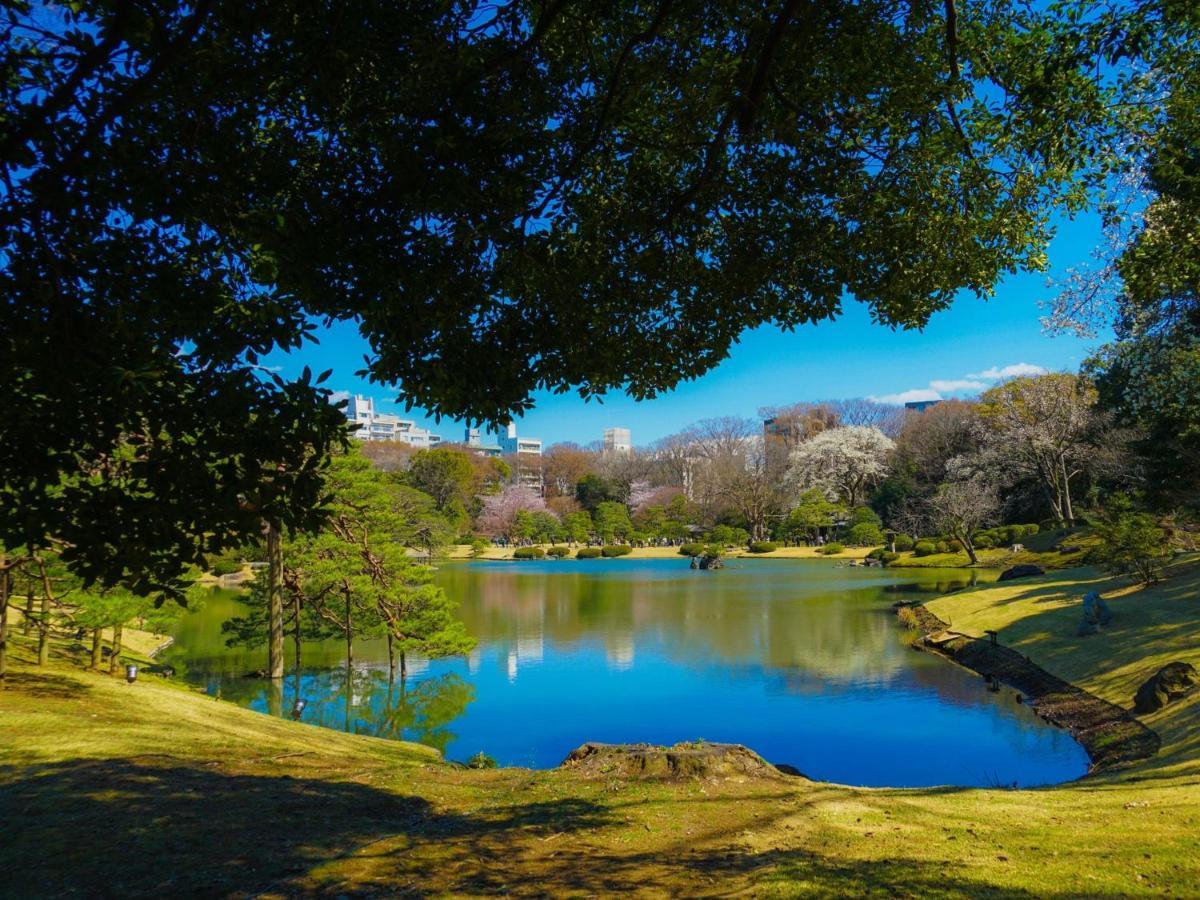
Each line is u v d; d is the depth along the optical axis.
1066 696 16.75
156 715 12.19
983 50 6.11
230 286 4.47
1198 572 24.17
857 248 6.66
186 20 3.87
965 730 15.52
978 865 5.84
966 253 6.90
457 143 4.86
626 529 86.69
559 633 29.16
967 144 6.32
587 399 7.18
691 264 6.73
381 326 5.20
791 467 79.81
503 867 6.10
